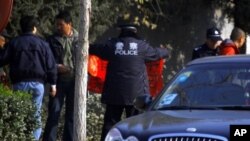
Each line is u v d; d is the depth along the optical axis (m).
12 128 23.34
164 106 20.12
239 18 40.22
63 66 27.81
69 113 28.16
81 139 24.64
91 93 32.88
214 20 41.88
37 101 26.44
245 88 19.94
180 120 18.05
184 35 41.69
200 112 18.92
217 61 21.28
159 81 30.41
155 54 27.45
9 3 20.03
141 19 38.44
